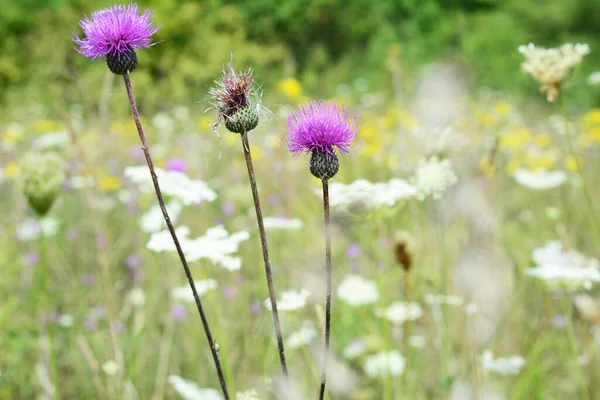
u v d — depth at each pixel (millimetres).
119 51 901
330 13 10625
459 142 1272
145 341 1621
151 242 1143
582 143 3445
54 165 1222
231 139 3027
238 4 9734
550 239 2172
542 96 6930
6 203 2791
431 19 10461
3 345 1636
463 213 1503
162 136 3697
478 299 1346
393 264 1652
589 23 11742
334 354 1496
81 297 1889
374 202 1114
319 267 1885
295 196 2523
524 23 11961
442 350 1403
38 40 7660
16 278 2111
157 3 7191
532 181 1991
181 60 6742
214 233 1174
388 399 1187
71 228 2322
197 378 1581
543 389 1394
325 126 906
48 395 1557
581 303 1376
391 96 4230
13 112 4859
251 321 1282
